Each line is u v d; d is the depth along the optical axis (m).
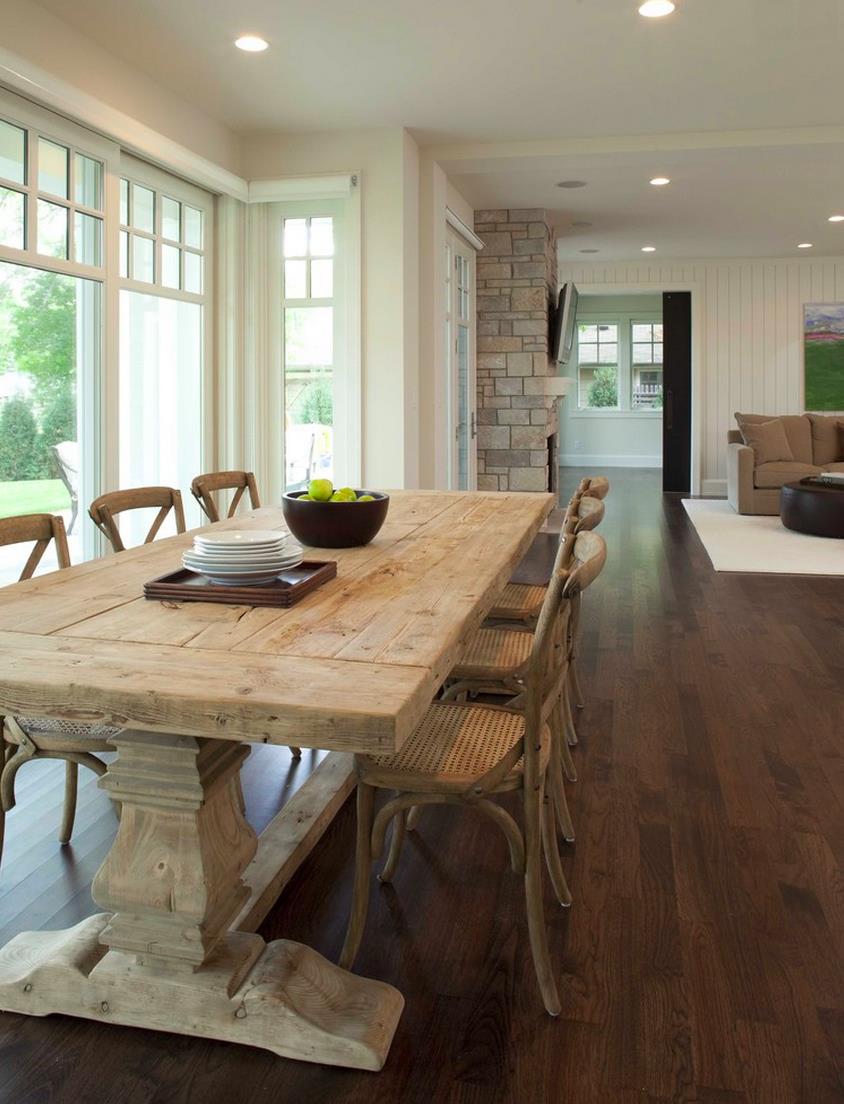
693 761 2.89
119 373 4.59
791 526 7.74
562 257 10.71
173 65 4.48
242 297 5.62
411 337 5.71
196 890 1.61
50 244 4.02
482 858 2.31
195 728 1.28
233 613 1.71
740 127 5.48
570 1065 1.56
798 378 10.96
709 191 7.23
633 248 10.05
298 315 5.67
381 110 5.14
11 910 2.01
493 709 2.06
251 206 5.60
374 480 5.61
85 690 1.30
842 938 1.92
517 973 1.82
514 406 8.15
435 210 5.93
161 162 4.70
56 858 2.24
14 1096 1.49
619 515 8.92
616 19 3.95
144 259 4.84
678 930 1.96
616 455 14.87
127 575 2.06
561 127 5.46
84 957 1.71
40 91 3.71
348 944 1.79
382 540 2.56
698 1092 1.50
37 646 1.49
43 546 2.21
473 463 8.03
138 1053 1.60
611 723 3.23
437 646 1.49
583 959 1.86
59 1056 1.59
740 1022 1.67
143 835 1.63
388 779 1.73
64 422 4.21
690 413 11.16
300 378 5.69
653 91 4.86
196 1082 1.53
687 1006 1.71
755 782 2.73
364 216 5.51
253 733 1.25
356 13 3.89
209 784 1.61
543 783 1.98
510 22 3.98
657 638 4.39
